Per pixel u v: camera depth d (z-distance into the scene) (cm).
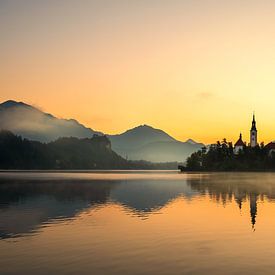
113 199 6469
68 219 4156
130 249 2755
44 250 2720
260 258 2500
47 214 4553
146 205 5556
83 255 2588
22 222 3950
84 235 3259
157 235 3259
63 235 3250
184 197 6919
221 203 5869
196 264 2370
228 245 2877
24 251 2694
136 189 9181
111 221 4003
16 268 2298
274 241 3017
